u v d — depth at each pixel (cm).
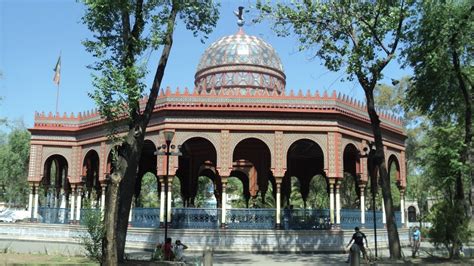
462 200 1877
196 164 3027
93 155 2962
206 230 2170
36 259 1574
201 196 4762
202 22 1563
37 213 2878
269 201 3862
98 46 1285
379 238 2545
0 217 4481
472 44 1844
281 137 2244
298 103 2269
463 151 1922
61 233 2719
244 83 2719
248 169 3197
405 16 1659
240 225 2219
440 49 1772
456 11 1755
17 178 5219
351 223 2372
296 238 2189
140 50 1363
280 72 2878
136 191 3116
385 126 2633
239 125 2242
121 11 1333
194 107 2225
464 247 2697
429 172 2934
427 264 1605
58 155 2912
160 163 2223
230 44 2847
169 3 1456
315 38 1795
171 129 2227
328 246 2205
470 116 1894
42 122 2858
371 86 1759
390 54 1708
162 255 1625
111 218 1247
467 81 1955
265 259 1850
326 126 2264
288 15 1775
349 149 2747
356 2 1722
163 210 2212
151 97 1451
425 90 1983
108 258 1228
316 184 4506
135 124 1410
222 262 1725
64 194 3225
